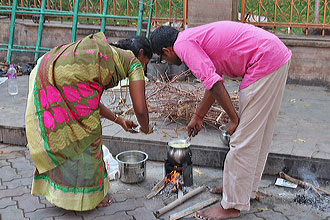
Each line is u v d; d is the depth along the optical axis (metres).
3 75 6.46
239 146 2.89
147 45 3.12
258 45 2.74
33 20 7.54
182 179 3.52
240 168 2.92
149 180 3.70
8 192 3.46
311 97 5.64
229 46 2.77
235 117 2.84
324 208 3.23
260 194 3.43
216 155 3.87
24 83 6.08
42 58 3.02
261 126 2.86
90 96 2.94
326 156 3.62
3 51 7.62
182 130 4.26
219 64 2.85
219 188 3.44
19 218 3.09
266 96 2.79
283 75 2.82
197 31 2.81
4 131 4.41
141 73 2.98
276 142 3.96
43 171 3.12
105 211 3.20
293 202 3.33
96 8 7.36
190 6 6.47
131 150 4.09
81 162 3.03
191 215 3.13
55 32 7.33
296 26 6.47
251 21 6.66
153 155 4.05
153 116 4.55
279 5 6.91
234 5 6.49
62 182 3.07
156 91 4.52
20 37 7.52
